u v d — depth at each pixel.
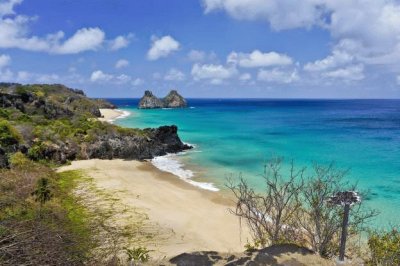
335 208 14.65
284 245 13.43
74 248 12.75
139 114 155.25
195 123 113.19
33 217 11.93
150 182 39.22
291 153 56.94
